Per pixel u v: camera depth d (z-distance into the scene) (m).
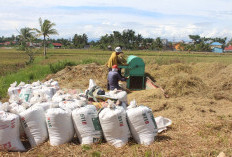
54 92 6.82
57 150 4.16
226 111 6.68
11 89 6.76
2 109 4.30
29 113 4.36
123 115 4.40
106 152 4.09
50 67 16.19
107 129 4.34
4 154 4.06
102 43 94.62
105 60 20.59
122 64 9.77
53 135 4.38
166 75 11.75
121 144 4.32
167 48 111.12
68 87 10.48
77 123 4.42
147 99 7.87
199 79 8.99
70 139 4.52
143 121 4.42
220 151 4.14
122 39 96.56
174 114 6.25
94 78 12.76
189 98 7.99
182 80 8.64
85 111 4.40
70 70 14.20
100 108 4.89
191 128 5.18
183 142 4.50
